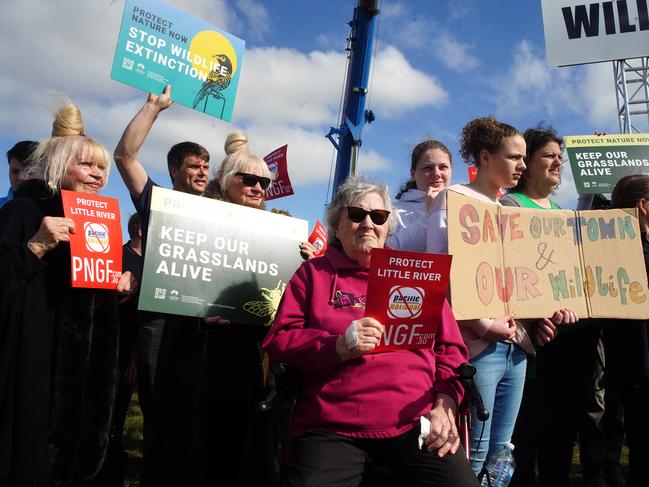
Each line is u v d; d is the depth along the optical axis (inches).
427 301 89.9
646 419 126.1
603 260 131.4
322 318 93.7
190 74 138.3
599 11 271.9
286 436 124.3
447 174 157.2
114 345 104.1
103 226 102.1
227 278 112.4
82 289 100.4
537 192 150.1
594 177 181.5
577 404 138.9
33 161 105.6
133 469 182.5
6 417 88.4
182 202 110.3
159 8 133.1
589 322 139.8
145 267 104.9
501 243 123.5
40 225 96.6
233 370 111.0
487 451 116.8
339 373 89.2
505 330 115.4
